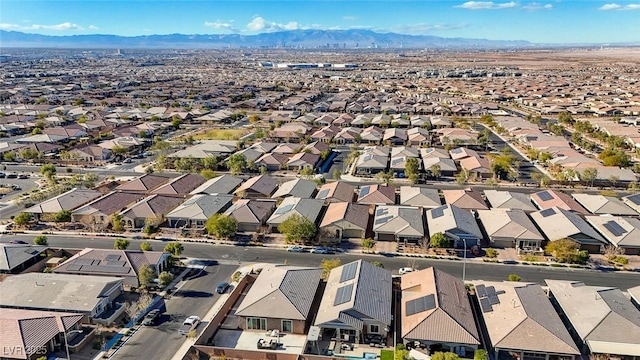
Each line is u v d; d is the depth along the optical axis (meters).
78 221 92.38
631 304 59.62
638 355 50.72
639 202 98.25
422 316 55.56
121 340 55.81
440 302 57.00
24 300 59.75
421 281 63.66
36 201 101.94
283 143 155.38
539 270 73.69
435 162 127.56
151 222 88.44
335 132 174.62
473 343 52.25
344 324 55.66
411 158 127.38
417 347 54.34
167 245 76.62
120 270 67.75
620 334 53.16
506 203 97.44
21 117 199.00
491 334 53.97
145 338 56.25
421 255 78.81
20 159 140.38
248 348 55.09
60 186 111.06
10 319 53.66
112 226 90.69
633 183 113.31
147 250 76.62
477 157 132.12
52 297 60.09
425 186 116.44
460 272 73.00
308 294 62.53
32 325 53.47
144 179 112.38
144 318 59.75
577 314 57.22
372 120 197.25
